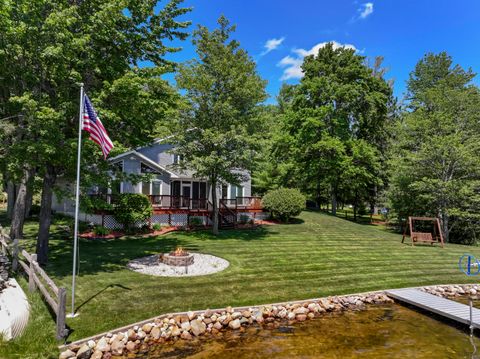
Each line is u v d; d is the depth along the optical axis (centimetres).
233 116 1817
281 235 1958
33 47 910
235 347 688
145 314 752
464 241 2266
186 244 1584
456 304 934
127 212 1853
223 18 1862
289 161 3453
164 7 1238
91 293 848
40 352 561
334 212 3294
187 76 1762
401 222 2570
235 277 1067
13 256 964
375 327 820
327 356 662
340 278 1131
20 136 1077
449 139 2077
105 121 1049
